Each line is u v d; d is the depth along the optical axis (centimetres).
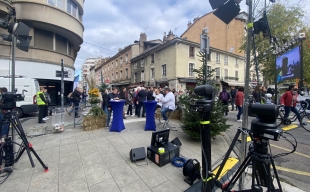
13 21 337
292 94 589
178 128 560
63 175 257
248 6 210
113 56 3284
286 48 657
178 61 1700
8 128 280
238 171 165
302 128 570
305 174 274
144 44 2627
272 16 1215
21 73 973
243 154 209
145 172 267
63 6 1125
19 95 303
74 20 1184
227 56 2184
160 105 741
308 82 1259
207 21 2289
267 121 137
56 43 1173
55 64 1134
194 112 405
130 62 2650
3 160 290
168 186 230
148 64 2170
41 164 272
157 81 1936
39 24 1023
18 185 230
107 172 267
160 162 284
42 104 656
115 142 409
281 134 130
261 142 141
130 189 222
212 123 395
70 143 402
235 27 2142
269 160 139
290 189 228
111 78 3481
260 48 1138
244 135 207
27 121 698
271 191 144
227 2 201
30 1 954
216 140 443
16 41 332
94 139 433
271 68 1202
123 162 302
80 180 244
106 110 585
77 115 795
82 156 327
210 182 177
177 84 1681
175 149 311
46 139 433
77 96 794
